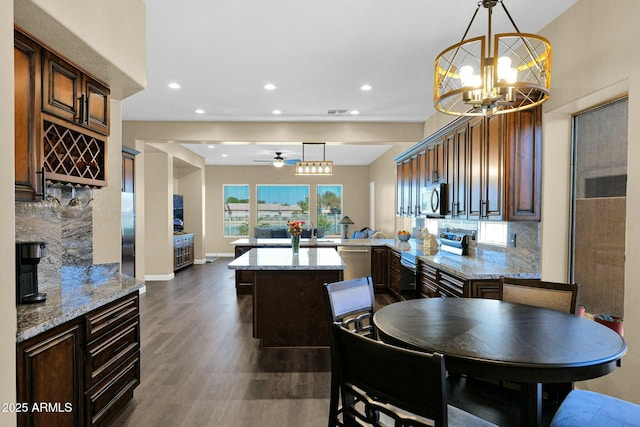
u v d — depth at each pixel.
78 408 1.94
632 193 2.08
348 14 2.68
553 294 2.24
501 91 1.82
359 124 5.87
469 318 1.90
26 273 2.02
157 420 2.30
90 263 2.82
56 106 2.09
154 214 7.17
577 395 1.67
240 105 4.96
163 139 5.87
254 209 11.25
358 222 11.33
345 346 1.30
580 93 2.48
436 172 4.57
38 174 1.95
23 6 1.64
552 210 2.91
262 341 3.57
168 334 3.96
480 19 2.75
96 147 2.57
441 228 5.48
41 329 1.66
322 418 2.34
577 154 2.85
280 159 7.63
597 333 1.66
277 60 3.50
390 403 1.15
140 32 2.58
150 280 7.13
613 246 2.50
